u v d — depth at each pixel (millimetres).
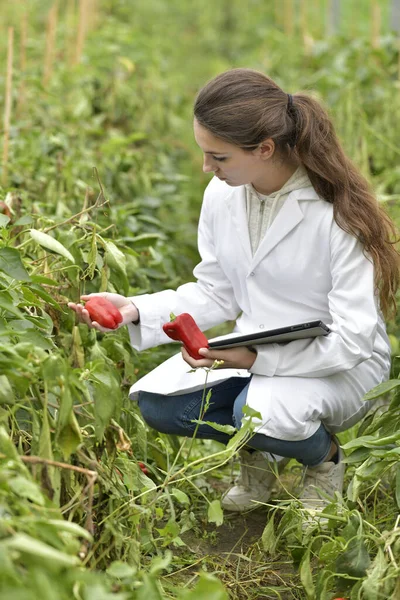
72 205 4730
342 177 3172
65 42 7918
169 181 6102
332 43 8039
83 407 2768
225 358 3201
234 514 3588
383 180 5969
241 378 3564
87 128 5992
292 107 3146
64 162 5105
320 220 3209
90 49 7656
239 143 3023
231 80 3053
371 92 6680
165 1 12789
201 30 12547
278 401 3207
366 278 3176
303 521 3111
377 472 2947
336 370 3193
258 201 3332
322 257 3246
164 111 7363
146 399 3537
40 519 2121
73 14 9727
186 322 3197
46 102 6133
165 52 10664
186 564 3191
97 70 7340
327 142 3178
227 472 3957
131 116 7012
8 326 2689
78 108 6223
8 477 2201
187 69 10891
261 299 3377
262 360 3227
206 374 3230
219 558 3262
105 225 4559
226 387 3551
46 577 1893
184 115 7996
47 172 4883
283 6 12195
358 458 2996
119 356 3627
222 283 3541
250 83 3061
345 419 3424
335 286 3207
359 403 3439
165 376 3498
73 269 3332
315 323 3051
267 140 3055
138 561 2795
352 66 7086
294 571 3186
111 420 2771
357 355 3166
